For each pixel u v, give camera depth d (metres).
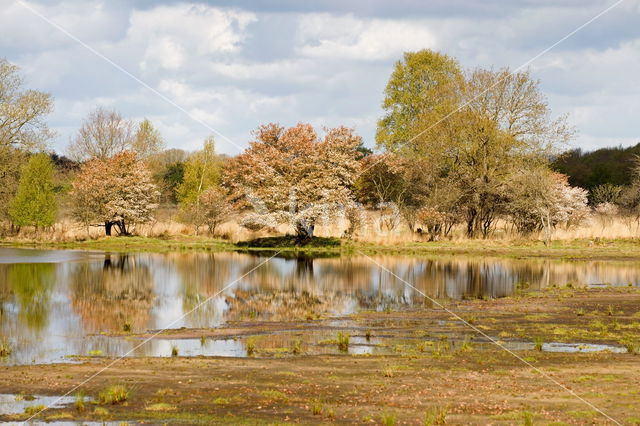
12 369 15.15
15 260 40.94
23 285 29.77
